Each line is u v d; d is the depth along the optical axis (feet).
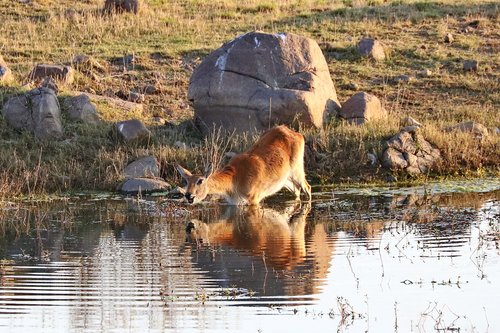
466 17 180.96
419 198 107.76
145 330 62.44
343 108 133.08
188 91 131.54
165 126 132.77
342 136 122.72
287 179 108.47
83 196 111.14
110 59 156.87
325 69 135.03
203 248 84.94
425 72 157.07
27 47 159.22
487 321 63.98
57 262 80.07
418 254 81.30
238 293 70.74
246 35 131.44
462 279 73.56
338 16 182.91
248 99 126.93
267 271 76.79
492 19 180.14
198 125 131.44
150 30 171.53
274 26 176.24
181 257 81.61
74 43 163.43
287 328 62.80
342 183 117.29
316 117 127.34
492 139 125.90
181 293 70.74
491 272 75.41
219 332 61.98
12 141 122.01
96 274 75.92
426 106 146.61
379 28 175.32
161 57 159.12
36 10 178.91
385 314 65.62
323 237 88.84
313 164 119.65
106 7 179.83
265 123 126.52
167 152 119.75
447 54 164.86
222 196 106.73
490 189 112.37
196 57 159.63
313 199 108.88
